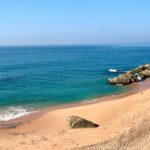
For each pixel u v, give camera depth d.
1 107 39.47
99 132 24.45
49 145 22.64
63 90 51.69
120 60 126.38
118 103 34.91
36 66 102.31
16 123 32.00
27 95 47.38
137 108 29.88
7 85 57.59
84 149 19.67
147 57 145.75
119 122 26.92
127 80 56.62
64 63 114.00
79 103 41.03
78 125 27.95
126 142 18.80
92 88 53.25
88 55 171.62
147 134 19.02
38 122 32.03
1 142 24.34
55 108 38.44
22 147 22.73
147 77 64.06
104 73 76.94
